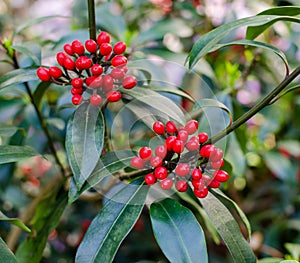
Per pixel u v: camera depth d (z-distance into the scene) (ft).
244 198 2.85
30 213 1.98
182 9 2.36
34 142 2.07
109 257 1.08
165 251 1.08
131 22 2.33
